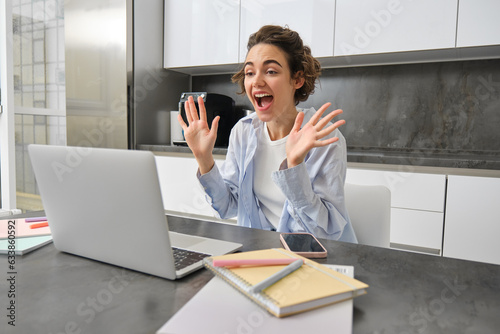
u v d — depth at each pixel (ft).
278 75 3.48
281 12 7.79
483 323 1.56
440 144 7.55
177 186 8.34
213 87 10.00
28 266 2.18
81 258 2.32
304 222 3.09
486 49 6.49
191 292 1.84
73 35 9.32
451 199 5.88
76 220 2.17
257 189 4.02
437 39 6.50
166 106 9.68
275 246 2.59
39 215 3.37
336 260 2.32
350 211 3.77
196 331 1.37
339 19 7.25
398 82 7.84
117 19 8.66
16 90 8.64
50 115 9.45
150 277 2.02
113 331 1.47
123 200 1.91
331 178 3.28
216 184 3.55
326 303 1.60
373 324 1.54
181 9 9.00
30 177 9.05
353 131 8.34
